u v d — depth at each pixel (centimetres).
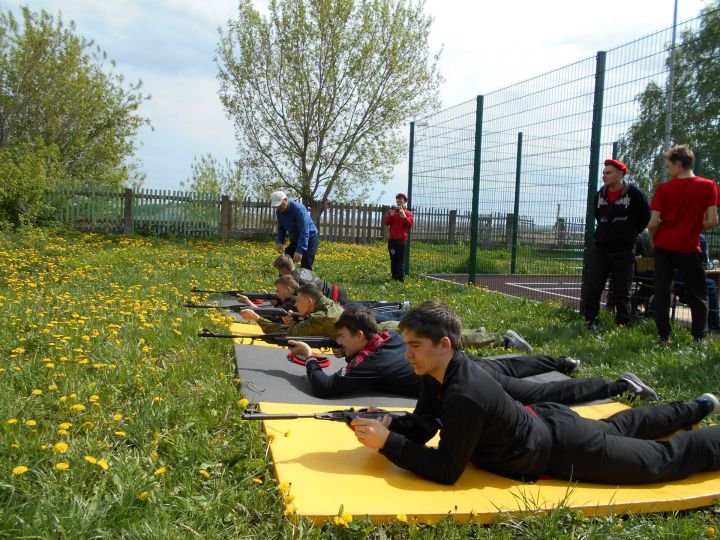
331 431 354
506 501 275
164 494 265
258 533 250
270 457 316
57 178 1962
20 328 555
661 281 637
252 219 2202
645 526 268
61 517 230
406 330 291
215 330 627
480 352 579
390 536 252
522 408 299
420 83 2311
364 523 250
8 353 484
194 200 2127
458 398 278
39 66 2380
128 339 541
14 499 247
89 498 251
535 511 267
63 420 345
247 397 407
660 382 498
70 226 1934
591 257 740
